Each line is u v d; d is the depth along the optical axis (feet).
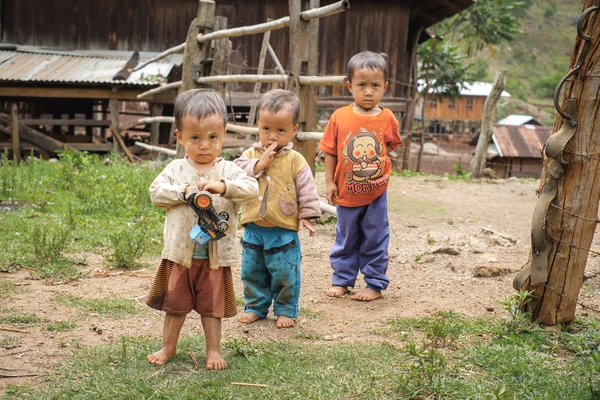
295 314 13.53
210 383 10.05
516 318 12.59
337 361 11.10
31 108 63.67
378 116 15.39
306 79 21.85
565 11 304.71
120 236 18.71
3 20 58.80
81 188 27.99
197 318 13.60
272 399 9.58
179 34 60.08
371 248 15.51
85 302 14.19
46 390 9.71
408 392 9.73
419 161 69.56
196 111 10.36
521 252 20.43
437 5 59.82
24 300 14.21
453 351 11.65
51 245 17.63
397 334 12.79
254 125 42.68
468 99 169.99
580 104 12.05
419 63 111.45
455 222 26.14
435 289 16.30
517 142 100.48
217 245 10.56
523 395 9.70
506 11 99.30
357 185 15.25
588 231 12.50
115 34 59.67
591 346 11.59
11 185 27.91
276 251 13.17
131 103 116.47
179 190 10.23
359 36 59.88
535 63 259.39
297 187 13.30
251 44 58.95
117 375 10.27
